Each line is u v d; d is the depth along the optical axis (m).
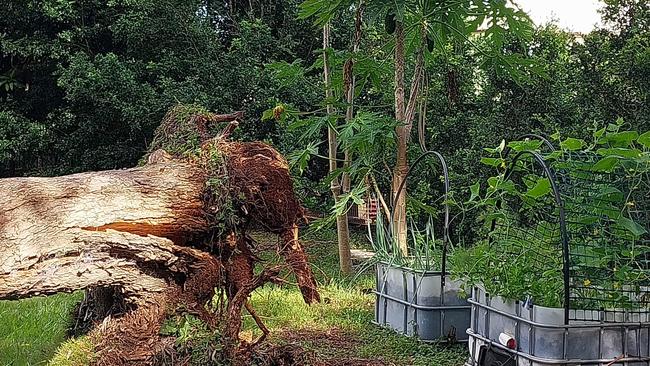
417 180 8.69
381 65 6.99
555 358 3.56
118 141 11.73
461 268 4.61
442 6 6.20
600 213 3.79
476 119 8.59
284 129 9.84
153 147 4.93
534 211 4.41
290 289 6.96
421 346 5.01
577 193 3.89
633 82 7.49
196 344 3.35
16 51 11.63
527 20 6.43
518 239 4.36
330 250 9.62
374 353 4.84
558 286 3.77
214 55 11.37
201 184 3.67
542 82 8.16
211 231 3.74
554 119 8.07
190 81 10.59
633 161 3.76
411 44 6.80
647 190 3.96
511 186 4.41
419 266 5.36
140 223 3.43
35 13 11.73
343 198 6.44
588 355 3.59
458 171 8.62
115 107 10.65
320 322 5.77
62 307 6.01
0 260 2.98
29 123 11.75
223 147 3.88
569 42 8.85
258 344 4.02
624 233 3.78
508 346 3.80
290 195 3.98
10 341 5.07
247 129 10.77
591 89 7.83
